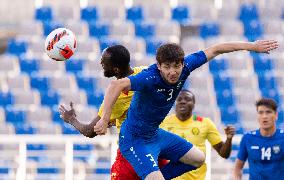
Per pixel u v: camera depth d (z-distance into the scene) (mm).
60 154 36906
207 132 23031
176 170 17328
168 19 50125
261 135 21875
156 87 15203
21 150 25953
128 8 50250
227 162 36156
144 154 15945
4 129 40000
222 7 50531
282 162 21719
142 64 45188
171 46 14820
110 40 47156
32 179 35250
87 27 48281
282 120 42562
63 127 39719
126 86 14773
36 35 48531
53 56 17375
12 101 43000
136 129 16031
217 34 48625
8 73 45844
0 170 36500
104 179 35500
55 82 44344
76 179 35625
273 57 46219
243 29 48719
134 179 17766
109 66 17000
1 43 51062
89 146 38312
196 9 50406
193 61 15789
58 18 50250
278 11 50562
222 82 44188
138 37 47812
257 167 21953
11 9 53625
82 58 46031
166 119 23250
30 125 40594
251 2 52688
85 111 40594
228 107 42719
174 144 16922
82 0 52281
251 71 45594
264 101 21609
